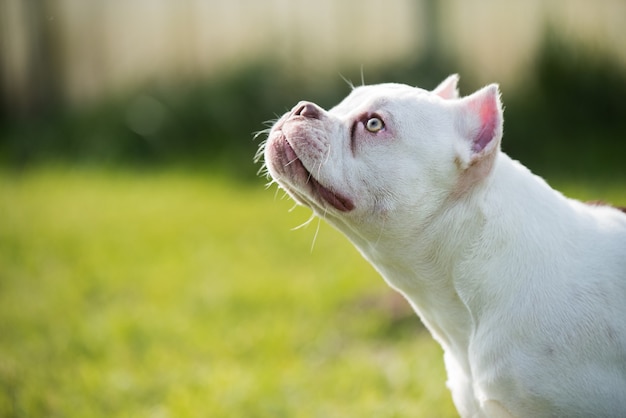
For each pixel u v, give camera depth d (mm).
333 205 5258
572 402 4801
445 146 5117
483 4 16922
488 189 5117
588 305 4816
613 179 13812
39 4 20234
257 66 18000
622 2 16406
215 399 7520
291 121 5309
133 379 8008
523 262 4957
